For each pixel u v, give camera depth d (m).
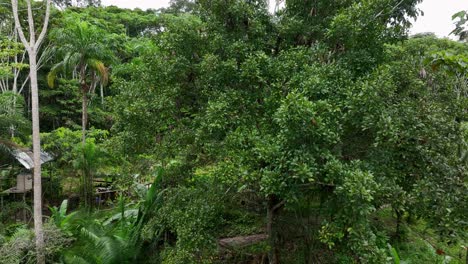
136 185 9.66
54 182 13.95
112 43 21.86
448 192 4.93
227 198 6.50
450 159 5.27
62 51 14.66
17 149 11.27
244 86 6.03
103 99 23.98
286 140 4.57
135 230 7.96
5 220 11.04
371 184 4.12
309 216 6.75
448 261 7.78
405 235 8.66
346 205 4.37
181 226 5.85
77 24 14.45
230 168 5.15
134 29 33.12
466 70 3.96
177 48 6.69
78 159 12.84
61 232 7.81
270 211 6.52
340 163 4.52
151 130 6.75
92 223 8.53
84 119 15.16
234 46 6.02
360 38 6.00
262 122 5.71
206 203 6.06
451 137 5.39
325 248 6.96
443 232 4.93
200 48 6.77
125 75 16.98
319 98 5.29
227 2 6.34
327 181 4.53
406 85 5.61
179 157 7.36
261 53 5.75
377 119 4.68
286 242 7.40
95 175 13.26
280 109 4.44
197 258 5.78
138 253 7.86
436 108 5.61
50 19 18.75
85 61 14.75
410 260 7.17
